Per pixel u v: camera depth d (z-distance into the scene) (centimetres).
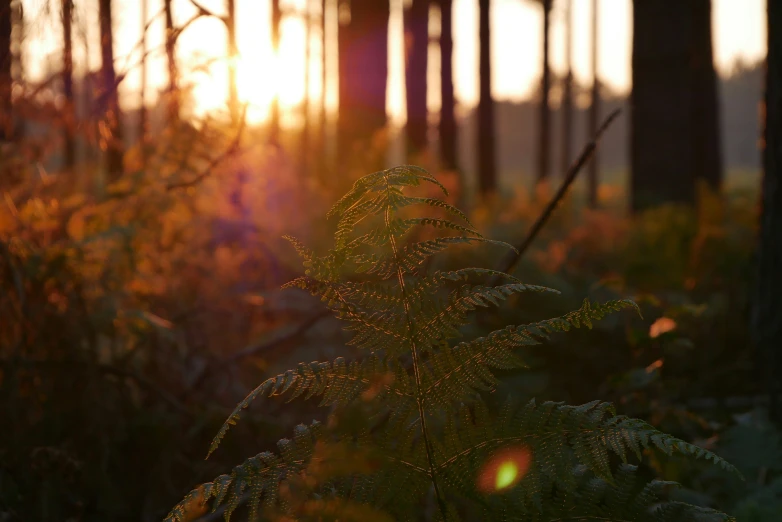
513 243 683
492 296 126
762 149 332
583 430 123
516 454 125
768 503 208
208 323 337
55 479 220
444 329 128
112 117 297
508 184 2805
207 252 343
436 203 126
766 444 236
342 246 128
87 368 255
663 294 419
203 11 265
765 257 324
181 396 287
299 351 336
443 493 132
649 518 126
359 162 801
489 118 1483
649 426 121
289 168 643
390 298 130
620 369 340
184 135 309
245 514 203
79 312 262
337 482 143
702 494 214
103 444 243
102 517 232
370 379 129
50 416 245
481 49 1483
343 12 1173
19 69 286
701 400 325
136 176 307
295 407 302
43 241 283
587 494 131
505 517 130
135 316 265
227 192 352
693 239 546
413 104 1173
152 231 305
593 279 515
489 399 276
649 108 814
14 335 258
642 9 816
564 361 353
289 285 130
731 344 367
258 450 263
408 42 1188
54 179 313
